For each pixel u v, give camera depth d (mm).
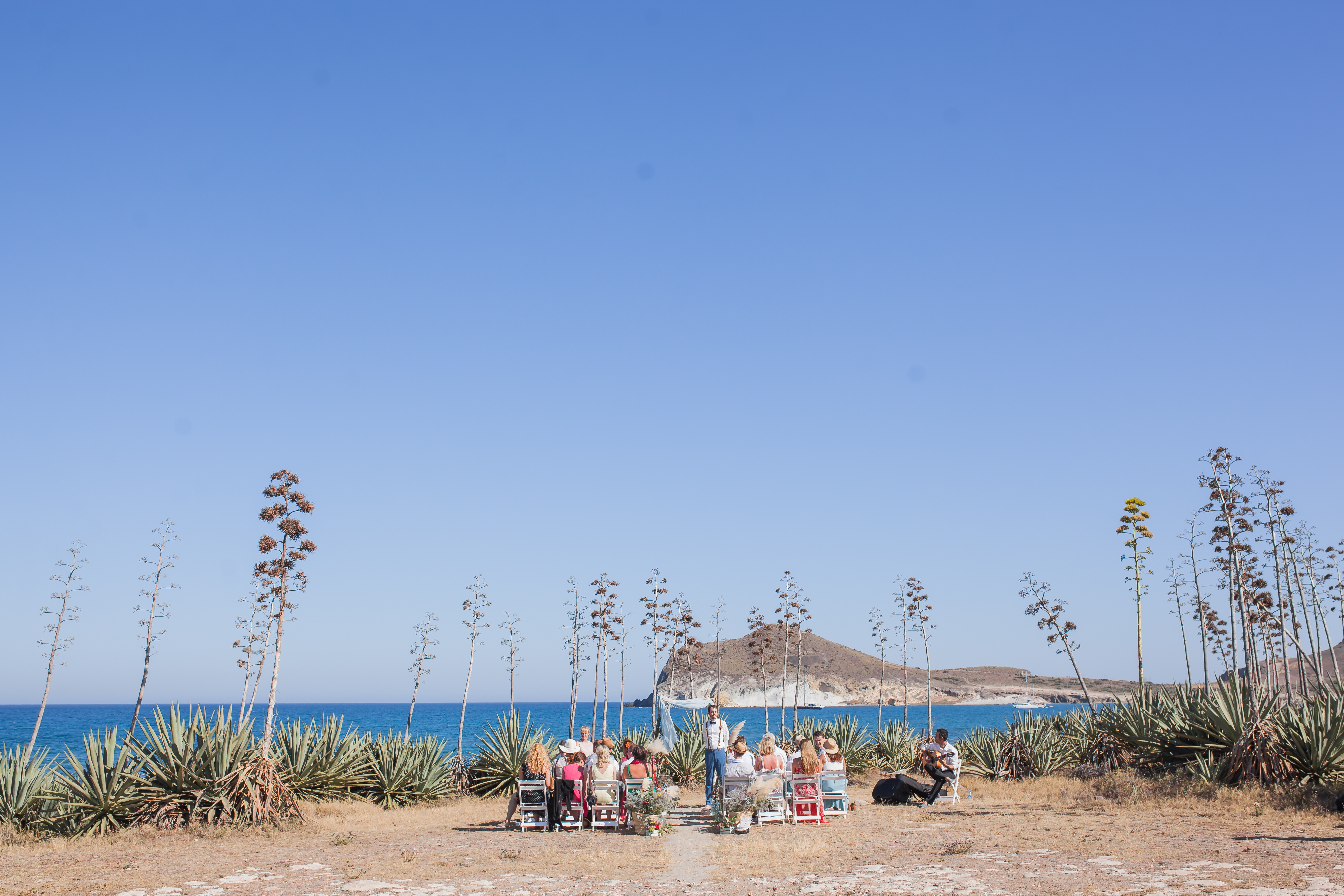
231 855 12734
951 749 18141
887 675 197375
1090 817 15016
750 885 9914
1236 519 29391
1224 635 37188
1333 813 13930
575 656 49125
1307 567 35906
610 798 15188
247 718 17453
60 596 33125
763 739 16188
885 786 18469
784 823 15359
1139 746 21172
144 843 14008
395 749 21391
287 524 21516
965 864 10789
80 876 11031
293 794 16922
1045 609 30062
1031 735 23969
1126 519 27078
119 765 15672
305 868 11469
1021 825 14344
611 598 49438
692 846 13180
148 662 32594
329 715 21094
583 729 16375
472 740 65875
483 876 10766
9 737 75625
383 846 13648
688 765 23250
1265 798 15602
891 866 10820
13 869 11680
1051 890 8938
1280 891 8516
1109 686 174250
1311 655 31609
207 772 16094
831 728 26078
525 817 15461
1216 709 19266
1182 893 8562
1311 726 16750
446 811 19156
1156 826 13539
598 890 9781
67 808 15570
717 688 17375
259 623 31594
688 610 50406
